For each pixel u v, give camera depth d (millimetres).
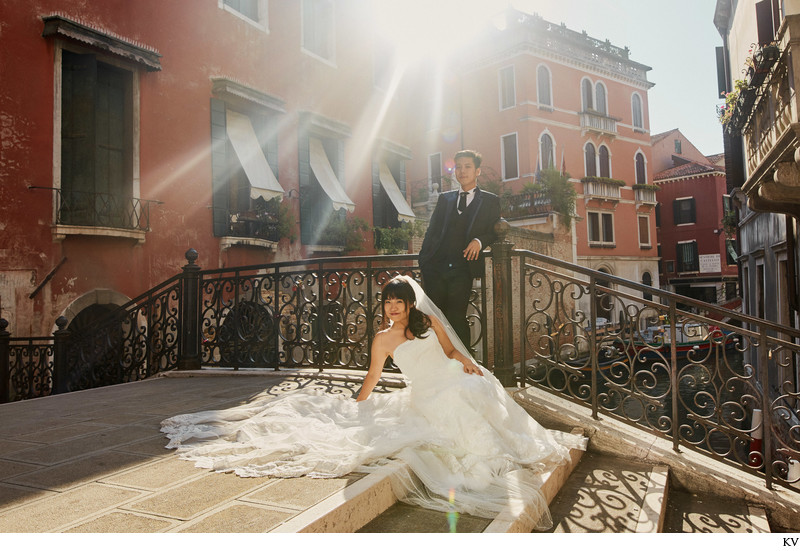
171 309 6703
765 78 7461
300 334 5938
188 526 2078
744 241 15578
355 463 2750
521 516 2506
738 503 3562
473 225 4473
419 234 18938
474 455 2973
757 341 3773
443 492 2691
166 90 11617
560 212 21797
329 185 15719
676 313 4035
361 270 5520
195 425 3688
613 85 28547
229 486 2541
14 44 9109
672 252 35562
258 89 13805
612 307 4254
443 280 4566
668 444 4008
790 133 5676
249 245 13070
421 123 28516
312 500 2340
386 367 5430
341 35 16781
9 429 3695
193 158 12117
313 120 15156
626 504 3107
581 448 3822
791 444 7004
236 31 13312
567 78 26250
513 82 25016
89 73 10055
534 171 24438
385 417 3441
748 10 11227
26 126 9211
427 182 27797
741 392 15680
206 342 6562
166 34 11664
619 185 27703
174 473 2744
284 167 14586
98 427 3744
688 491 3730
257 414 3877
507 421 3361
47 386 7930
